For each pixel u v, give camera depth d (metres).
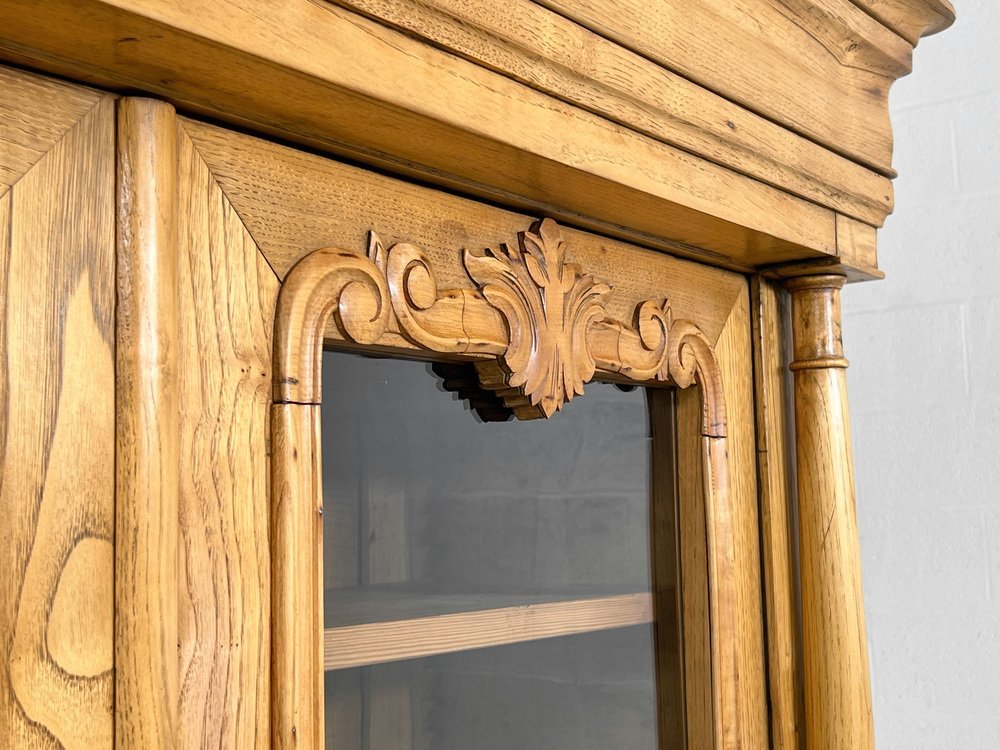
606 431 0.75
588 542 0.73
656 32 0.64
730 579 0.81
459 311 0.61
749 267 0.88
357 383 0.57
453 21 0.51
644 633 0.77
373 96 0.48
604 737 0.73
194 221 0.49
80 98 0.45
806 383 0.90
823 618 0.87
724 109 0.70
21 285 0.42
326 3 0.46
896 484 1.12
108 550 0.44
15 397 0.42
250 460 0.50
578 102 0.58
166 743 0.45
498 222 0.65
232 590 0.49
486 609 0.65
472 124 0.52
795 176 0.78
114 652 0.44
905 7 0.86
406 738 0.59
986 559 1.06
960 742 1.06
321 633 0.52
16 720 0.41
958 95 1.11
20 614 0.41
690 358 0.81
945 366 1.10
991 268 1.08
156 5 0.40
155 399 0.45
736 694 0.81
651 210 0.68
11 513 0.42
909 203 1.13
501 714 0.65
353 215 0.56
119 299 0.45
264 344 0.51
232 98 0.48
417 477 0.61
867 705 0.87
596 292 0.71
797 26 0.78
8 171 0.42
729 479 0.84
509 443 0.67
